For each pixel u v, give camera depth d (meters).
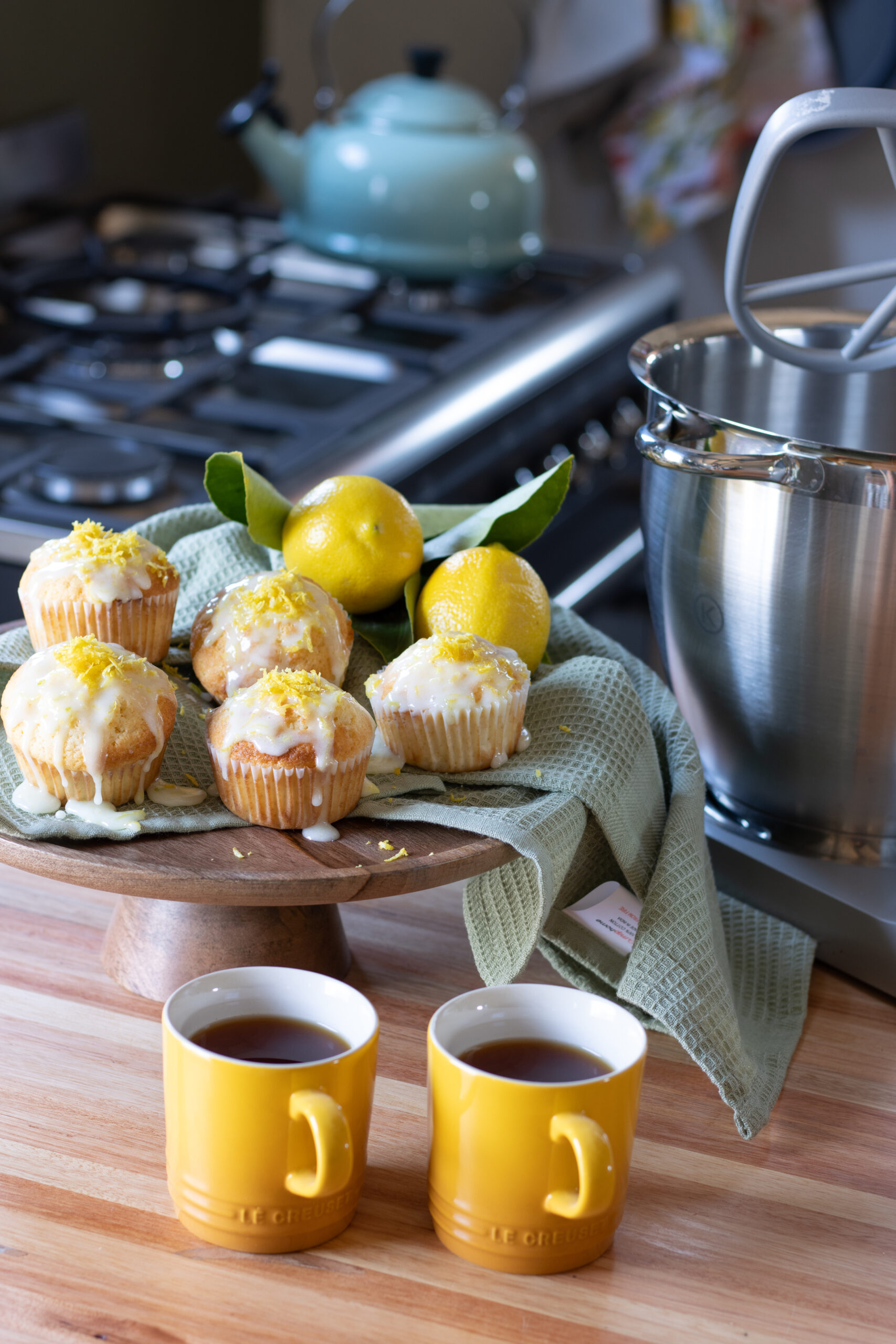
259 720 1.34
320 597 1.42
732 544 1.42
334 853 1.33
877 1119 1.36
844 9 3.05
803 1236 1.29
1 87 2.58
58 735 1.33
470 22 3.40
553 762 1.39
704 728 1.51
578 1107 1.23
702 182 3.19
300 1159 1.24
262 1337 1.23
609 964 1.41
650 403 1.47
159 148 3.12
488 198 2.42
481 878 1.39
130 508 1.82
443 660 1.38
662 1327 1.25
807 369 1.50
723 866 1.51
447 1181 1.26
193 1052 1.24
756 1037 1.40
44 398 2.04
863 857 1.49
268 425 1.94
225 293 2.38
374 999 1.41
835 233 3.35
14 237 2.57
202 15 3.18
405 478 1.90
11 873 1.50
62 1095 1.34
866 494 1.37
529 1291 1.26
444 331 2.35
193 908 1.39
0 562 1.79
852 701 1.43
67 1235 1.27
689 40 3.09
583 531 2.38
